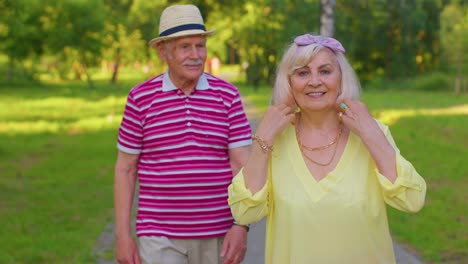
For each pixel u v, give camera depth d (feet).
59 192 34.09
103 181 37.50
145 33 155.63
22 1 54.70
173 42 12.13
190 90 12.31
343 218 9.59
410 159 44.32
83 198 32.55
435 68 171.94
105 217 28.30
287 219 9.80
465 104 98.63
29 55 149.07
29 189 34.96
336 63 9.93
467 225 25.85
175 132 12.21
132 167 12.68
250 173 9.86
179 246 12.21
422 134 59.52
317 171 9.89
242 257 12.52
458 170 39.86
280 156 10.12
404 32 163.73
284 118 9.92
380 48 166.20
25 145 53.67
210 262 12.48
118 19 153.48
